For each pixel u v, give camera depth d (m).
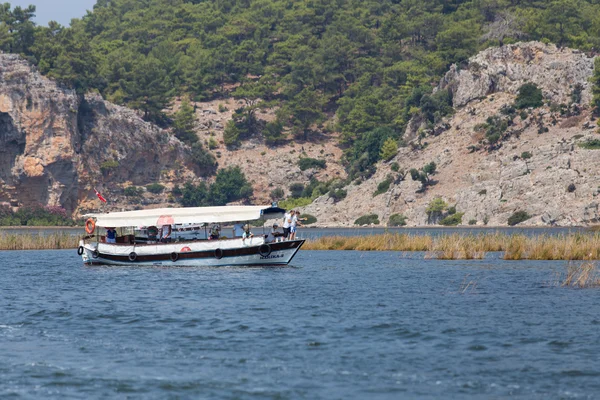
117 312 90.44
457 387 57.78
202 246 142.88
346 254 181.00
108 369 63.59
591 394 55.88
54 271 142.88
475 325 79.56
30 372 62.81
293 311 89.44
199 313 88.69
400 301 97.06
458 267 141.25
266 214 141.50
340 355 67.12
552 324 79.62
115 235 153.75
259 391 57.22
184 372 62.44
